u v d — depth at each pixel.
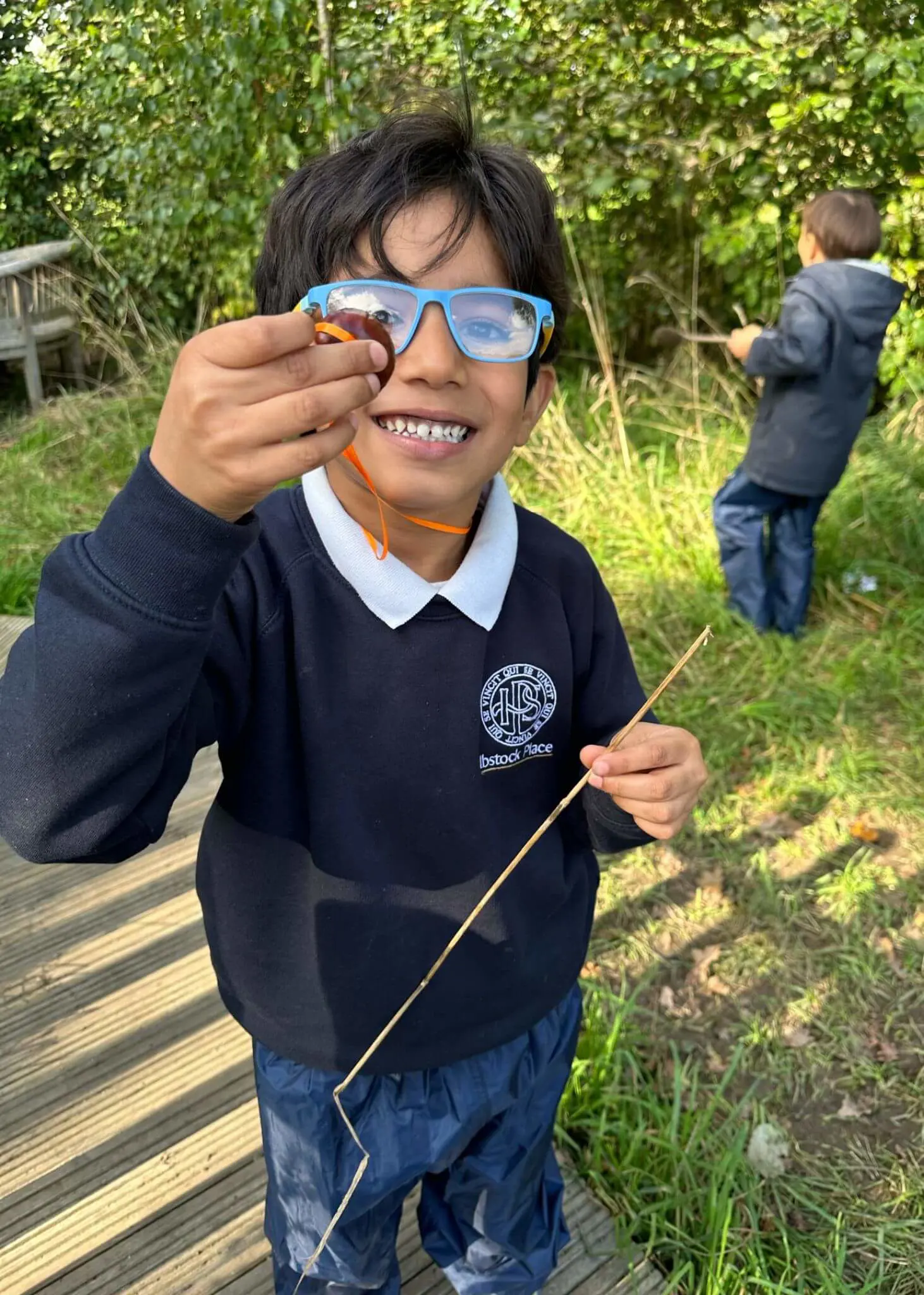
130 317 3.37
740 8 2.36
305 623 0.54
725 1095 1.08
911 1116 1.07
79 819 0.42
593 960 1.25
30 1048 1.02
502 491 0.60
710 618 1.95
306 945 0.59
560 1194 0.82
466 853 0.59
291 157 2.31
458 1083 0.65
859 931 1.29
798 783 1.58
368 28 2.30
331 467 0.56
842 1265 0.90
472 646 0.57
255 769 0.56
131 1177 0.91
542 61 2.37
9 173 3.50
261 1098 0.65
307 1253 0.69
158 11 2.33
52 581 0.40
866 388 1.76
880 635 1.96
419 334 0.49
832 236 1.71
